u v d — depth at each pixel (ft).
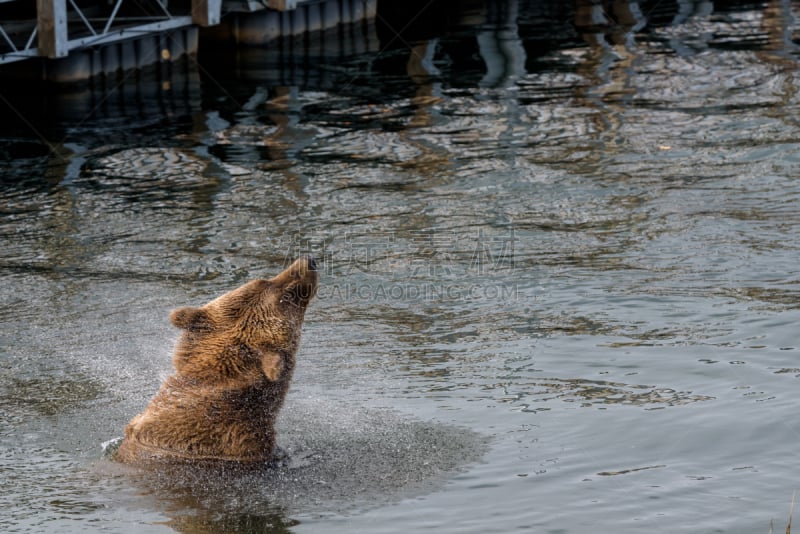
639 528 23.06
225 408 26.89
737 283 41.14
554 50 93.30
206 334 27.94
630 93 76.84
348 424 29.63
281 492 25.44
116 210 53.62
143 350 36.68
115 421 30.48
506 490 25.20
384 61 90.68
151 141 66.85
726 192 53.78
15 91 79.36
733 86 77.46
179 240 49.11
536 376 33.01
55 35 72.90
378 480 26.02
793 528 22.79
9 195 56.18
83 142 66.64
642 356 34.17
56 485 25.96
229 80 84.33
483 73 85.30
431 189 56.29
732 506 23.91
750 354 33.71
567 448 27.45
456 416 30.04
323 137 67.51
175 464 26.53
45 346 37.06
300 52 94.58
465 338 37.01
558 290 41.55
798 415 28.58
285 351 27.63
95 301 41.68
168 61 87.45
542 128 68.28
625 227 49.19
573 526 23.26
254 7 93.20
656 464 26.25
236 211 53.26
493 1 118.83
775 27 99.71
